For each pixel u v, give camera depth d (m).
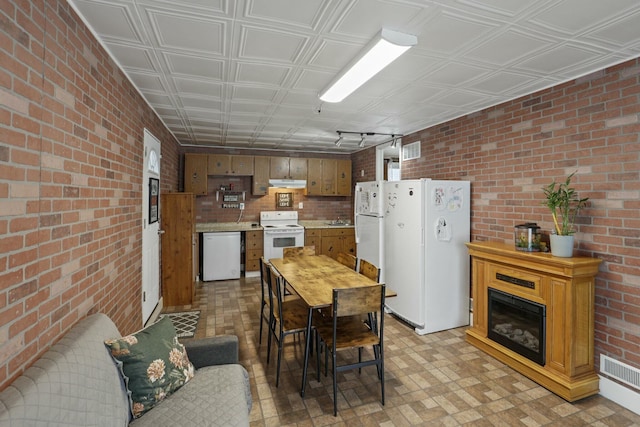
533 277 2.45
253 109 3.43
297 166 6.09
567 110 2.51
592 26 1.75
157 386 1.46
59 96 1.41
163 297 4.04
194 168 5.48
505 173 3.06
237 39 1.92
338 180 6.38
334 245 6.07
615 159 2.19
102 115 1.93
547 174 2.67
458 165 3.66
